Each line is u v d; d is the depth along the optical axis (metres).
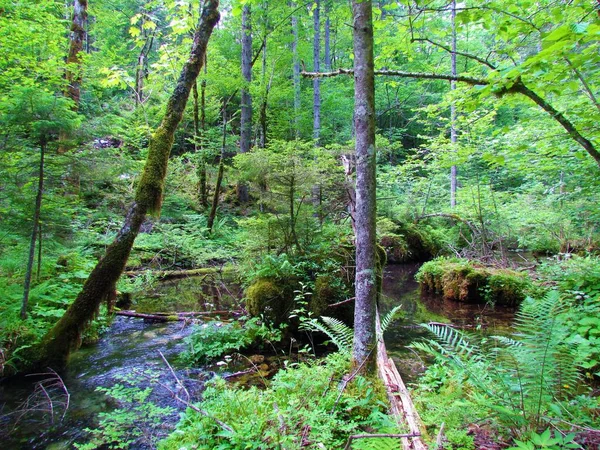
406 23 4.00
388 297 8.30
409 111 21.94
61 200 5.48
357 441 2.29
